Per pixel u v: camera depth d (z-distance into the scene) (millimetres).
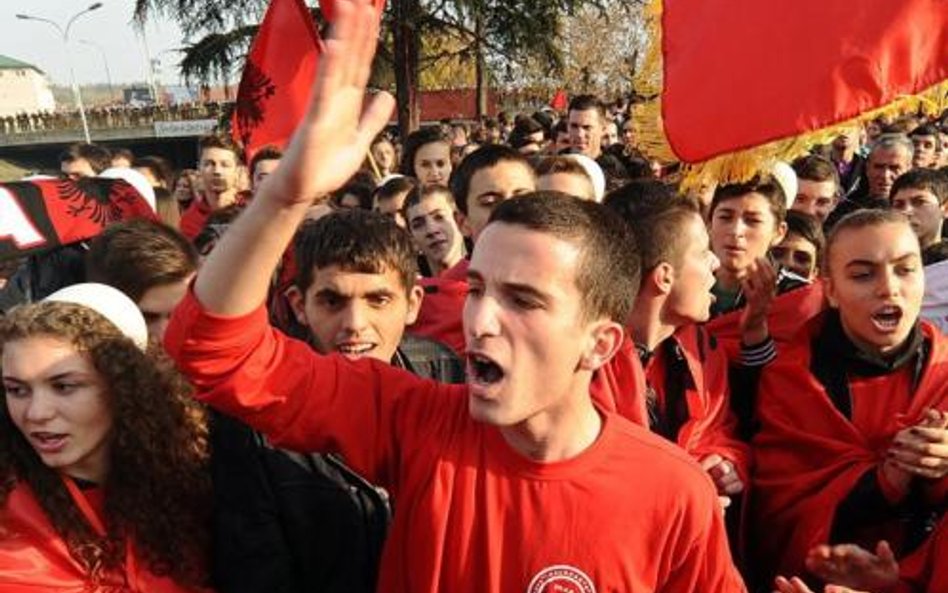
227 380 1467
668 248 2266
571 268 1464
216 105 36094
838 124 2223
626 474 1578
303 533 1938
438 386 1729
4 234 3283
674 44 2426
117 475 1899
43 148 43500
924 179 4707
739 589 1702
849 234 2369
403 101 21016
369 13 1282
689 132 2367
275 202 1328
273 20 4129
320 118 1273
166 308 2467
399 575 1667
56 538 1823
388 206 5059
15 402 1854
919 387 2387
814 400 2465
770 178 3398
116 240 2518
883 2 2215
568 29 29312
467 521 1586
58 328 1845
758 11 2303
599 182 4191
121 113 39906
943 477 2205
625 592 1550
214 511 1966
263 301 1444
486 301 1465
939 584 2150
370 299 2279
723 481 2367
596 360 1579
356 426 1631
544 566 1543
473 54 21750
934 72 2213
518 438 1589
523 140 8836
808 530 2373
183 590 1912
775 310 2926
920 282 2354
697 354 2531
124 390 1877
